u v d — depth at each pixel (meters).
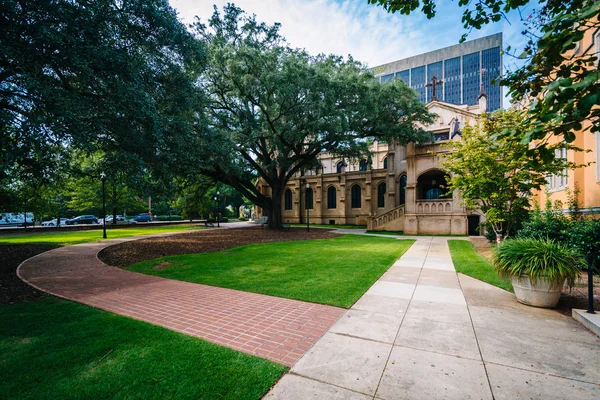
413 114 24.69
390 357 3.78
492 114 11.94
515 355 3.82
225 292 6.95
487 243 15.76
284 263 10.48
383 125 23.44
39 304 6.11
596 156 9.57
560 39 2.73
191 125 13.64
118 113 9.37
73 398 2.96
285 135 21.72
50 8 7.27
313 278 8.12
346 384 3.19
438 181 30.55
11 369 3.49
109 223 41.16
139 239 20.06
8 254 13.32
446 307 5.75
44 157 8.60
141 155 10.23
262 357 3.80
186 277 8.57
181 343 4.18
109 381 3.24
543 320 5.05
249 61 19.11
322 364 3.62
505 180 11.00
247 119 22.11
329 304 5.95
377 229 26.34
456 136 28.00
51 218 48.56
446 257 11.65
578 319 5.00
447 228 22.28
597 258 7.71
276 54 20.06
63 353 3.88
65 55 7.55
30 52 7.14
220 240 19.08
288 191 45.28
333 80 19.12
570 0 3.54
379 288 7.15
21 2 7.07
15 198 19.70
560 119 2.62
